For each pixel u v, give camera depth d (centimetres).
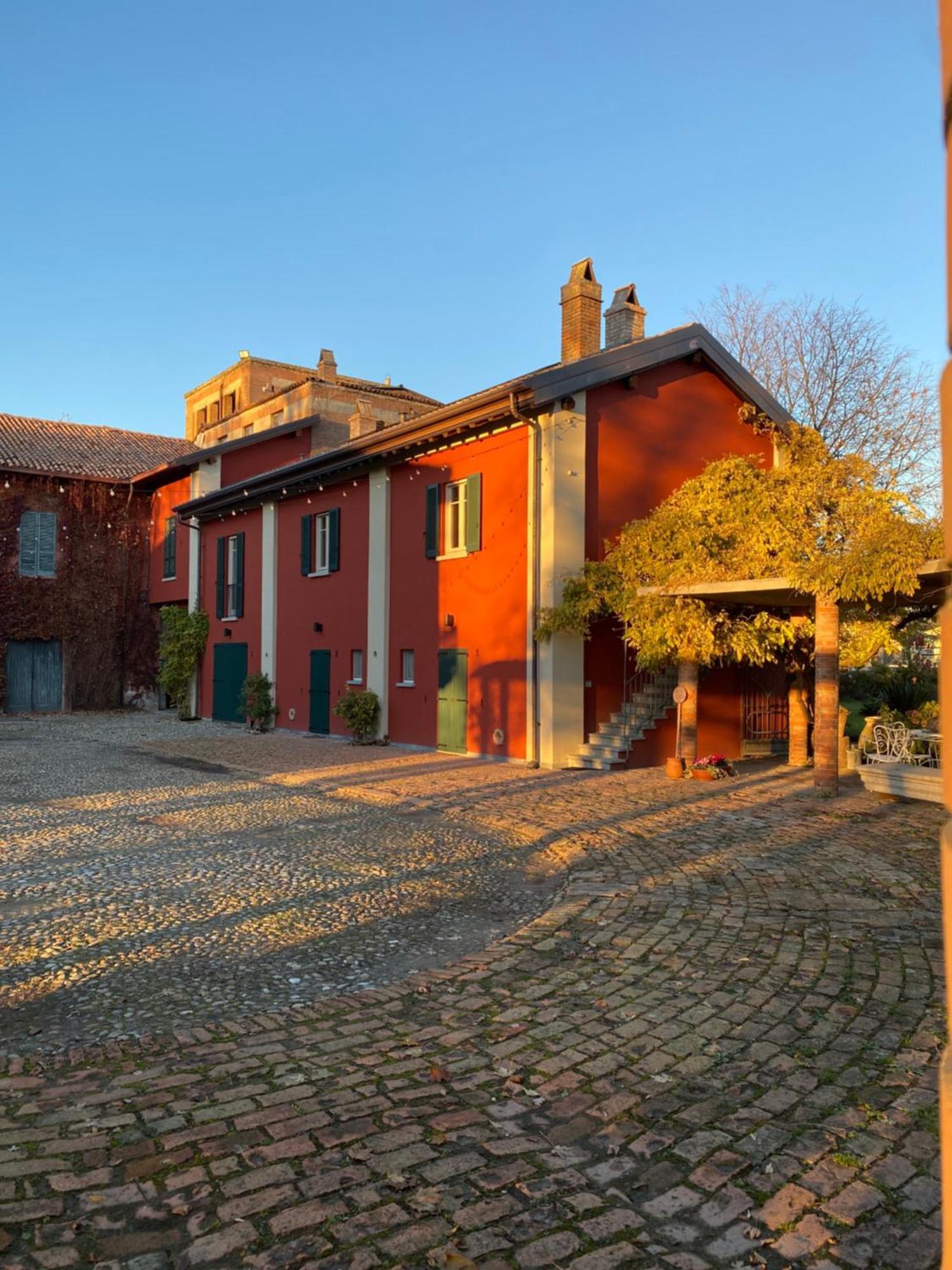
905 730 1297
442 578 1738
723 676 1722
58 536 2852
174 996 510
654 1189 311
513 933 631
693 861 813
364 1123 354
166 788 1302
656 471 1639
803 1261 273
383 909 693
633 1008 477
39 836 952
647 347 1587
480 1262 272
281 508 2320
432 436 1692
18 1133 344
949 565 119
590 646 1535
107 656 2941
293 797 1226
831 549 1198
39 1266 267
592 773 1409
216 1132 345
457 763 1556
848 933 595
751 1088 385
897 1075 394
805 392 2656
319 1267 268
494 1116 361
